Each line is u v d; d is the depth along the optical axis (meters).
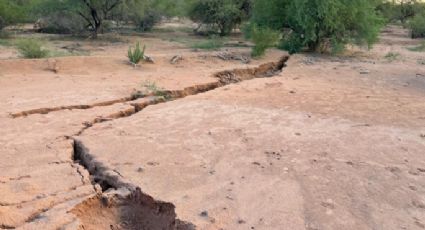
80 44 22.91
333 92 11.98
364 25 20.62
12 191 5.64
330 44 21.55
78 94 10.91
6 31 26.98
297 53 20.33
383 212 5.27
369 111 9.89
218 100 10.62
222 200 5.51
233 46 22.55
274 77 14.30
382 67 16.70
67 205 5.33
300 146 7.40
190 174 6.25
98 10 26.53
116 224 5.45
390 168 6.51
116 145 7.33
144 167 6.45
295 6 20.56
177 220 5.08
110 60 15.55
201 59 17.05
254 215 5.17
